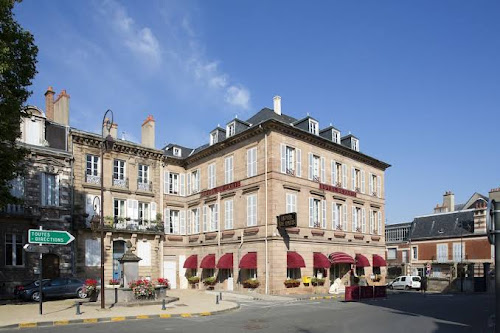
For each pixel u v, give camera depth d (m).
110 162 30.91
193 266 33.84
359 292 25.09
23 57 17.23
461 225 47.81
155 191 33.56
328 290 30.78
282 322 14.10
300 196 29.72
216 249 32.06
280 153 28.72
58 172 27.58
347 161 35.19
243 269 29.27
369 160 37.59
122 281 20.31
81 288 22.88
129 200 31.69
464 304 21.61
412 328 12.72
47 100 30.05
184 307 18.09
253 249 28.64
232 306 18.66
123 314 15.47
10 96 16.44
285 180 28.67
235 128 32.06
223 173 32.53
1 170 17.78
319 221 31.19
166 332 12.06
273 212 27.48
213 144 33.00
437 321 14.46
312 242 30.05
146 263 31.88
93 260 28.70
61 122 29.05
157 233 32.47
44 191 26.80
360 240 35.34
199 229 34.59
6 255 24.61
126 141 31.92
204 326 13.27
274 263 26.98
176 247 35.09
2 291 24.00
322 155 32.41
